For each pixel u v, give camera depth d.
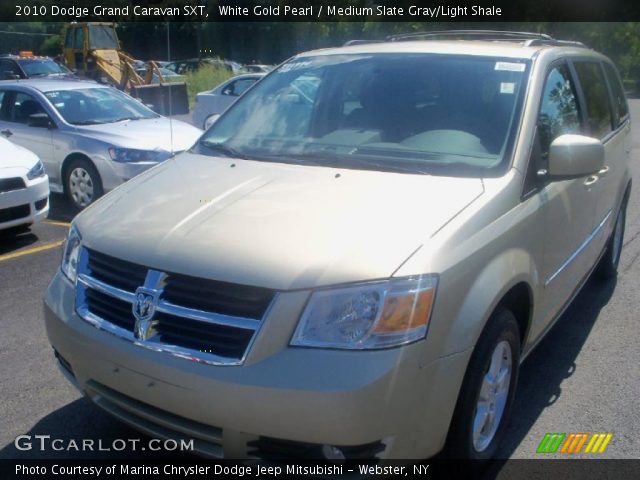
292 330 2.56
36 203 7.22
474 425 3.04
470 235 2.91
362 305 2.57
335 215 2.94
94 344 2.93
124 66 20.52
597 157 3.51
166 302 2.78
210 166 3.76
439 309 2.66
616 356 4.61
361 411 2.49
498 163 3.41
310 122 4.08
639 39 38.78
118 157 8.52
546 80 3.94
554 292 3.87
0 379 4.21
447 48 4.18
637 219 8.45
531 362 4.51
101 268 3.05
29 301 5.58
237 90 15.19
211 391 2.60
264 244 2.76
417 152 3.58
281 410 2.52
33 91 9.50
